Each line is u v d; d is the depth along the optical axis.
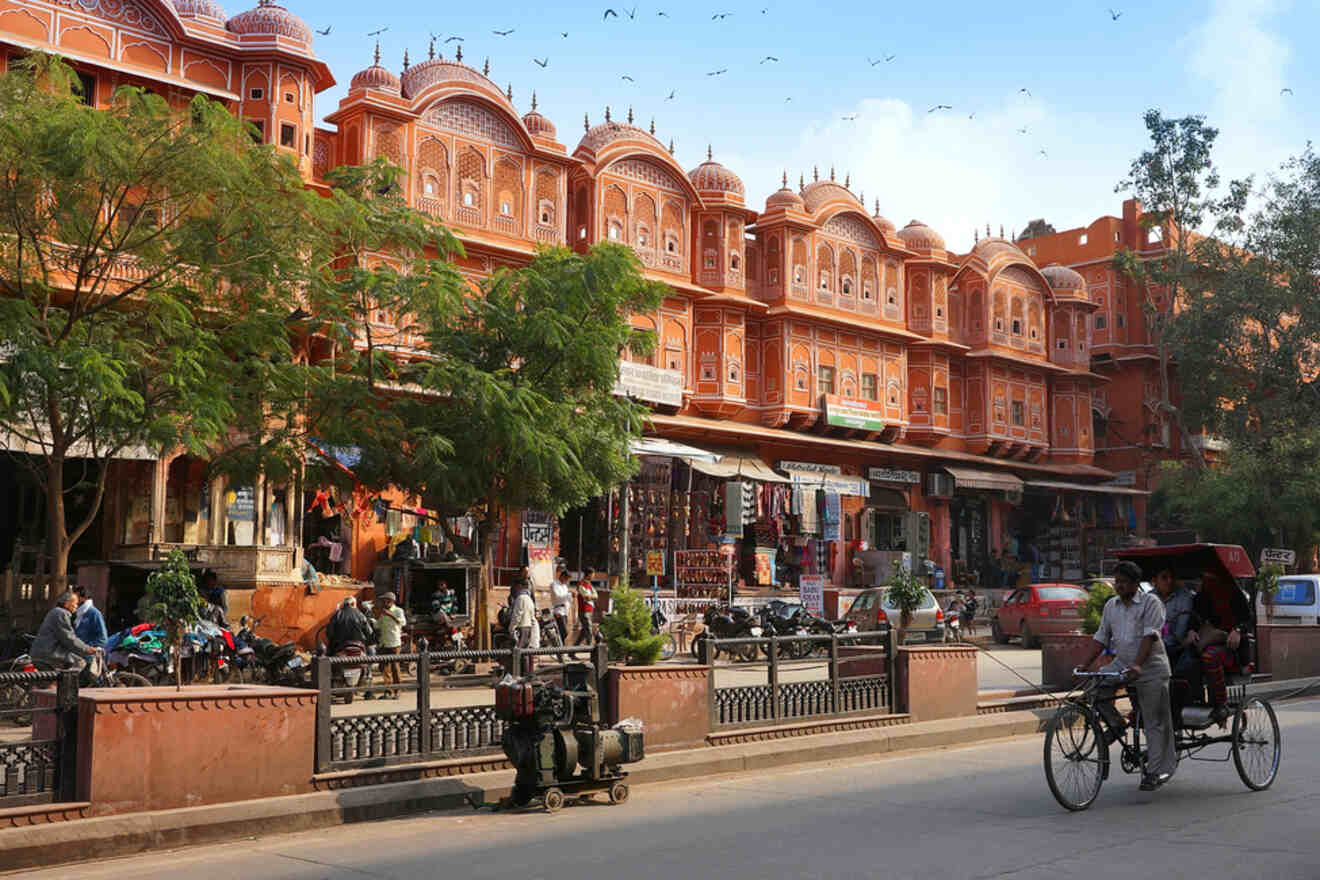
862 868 6.33
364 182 17.98
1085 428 42.94
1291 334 38.16
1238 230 38.72
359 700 14.73
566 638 20.30
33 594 18.78
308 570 20.64
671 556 29.14
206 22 22.77
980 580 39.31
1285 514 34.41
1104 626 8.91
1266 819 7.74
